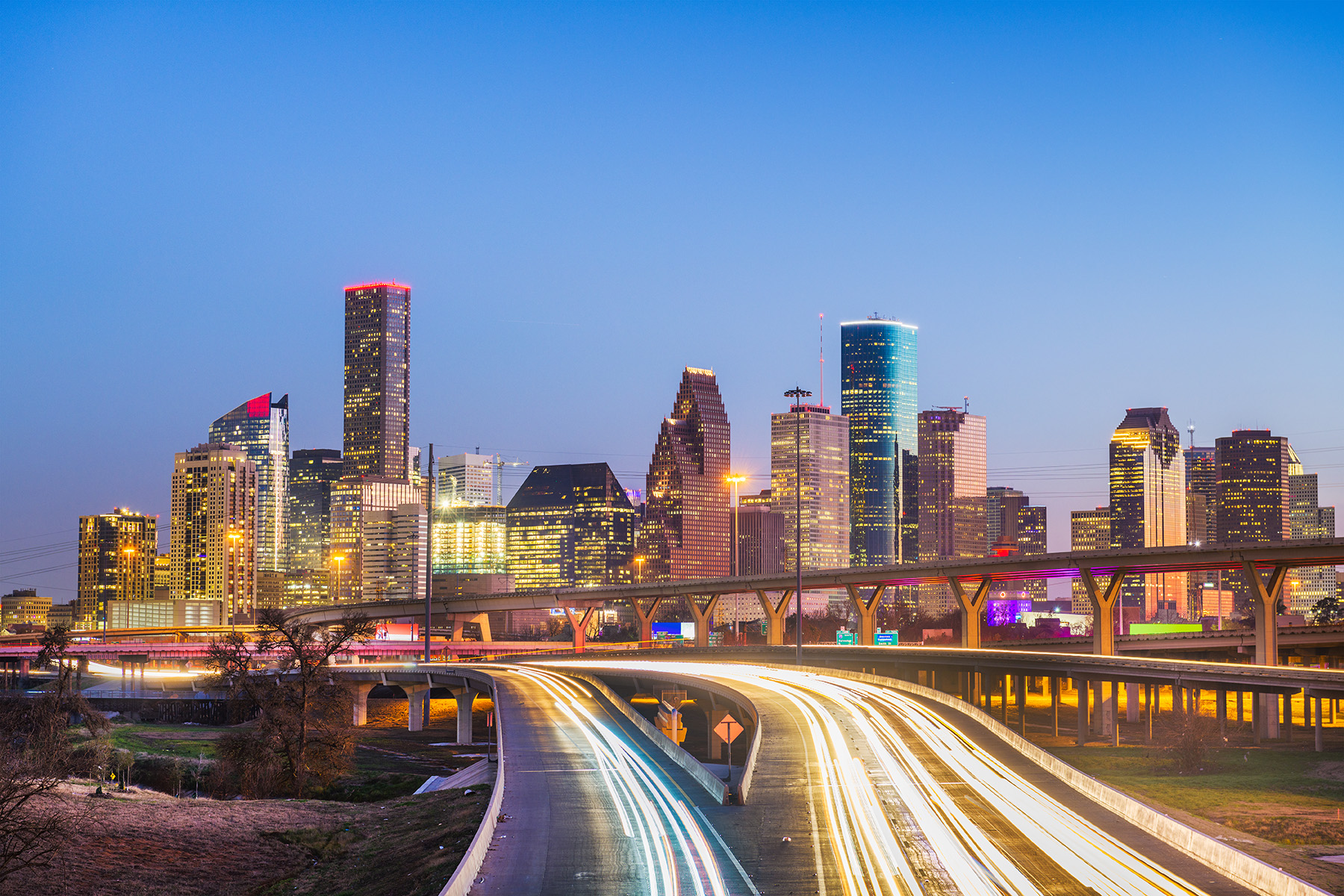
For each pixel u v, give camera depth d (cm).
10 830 5059
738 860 4772
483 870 4675
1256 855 5553
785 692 11206
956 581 19800
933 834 5203
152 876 5669
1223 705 13338
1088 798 5984
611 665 16388
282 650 11831
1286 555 15100
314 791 9525
